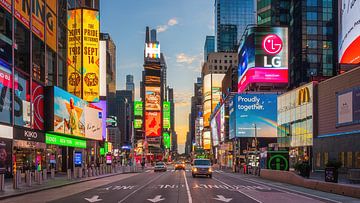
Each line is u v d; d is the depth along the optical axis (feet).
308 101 203.82
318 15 417.28
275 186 109.60
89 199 75.97
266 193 86.84
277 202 68.95
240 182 127.85
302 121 213.05
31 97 157.07
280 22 472.44
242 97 342.64
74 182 127.34
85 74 244.63
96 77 247.91
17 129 143.23
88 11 247.91
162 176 176.65
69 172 143.33
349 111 159.33
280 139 255.70
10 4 138.92
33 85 160.45
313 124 195.62
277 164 152.15
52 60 188.03
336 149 170.40
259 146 338.75
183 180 140.46
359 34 176.55
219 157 469.16
